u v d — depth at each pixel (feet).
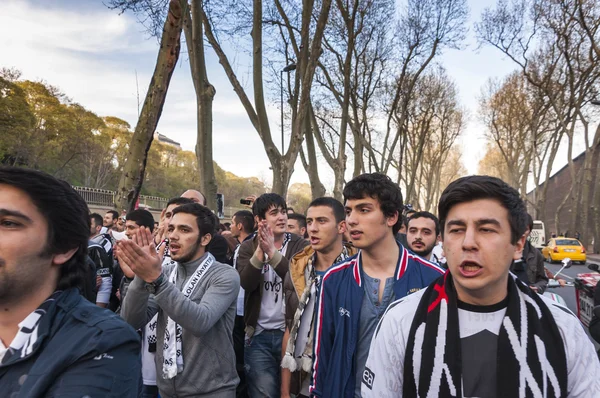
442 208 4.53
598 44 65.31
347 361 6.68
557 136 96.58
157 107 17.06
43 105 124.98
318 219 9.57
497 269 4.19
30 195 3.90
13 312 4.01
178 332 8.00
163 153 238.07
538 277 15.71
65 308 4.02
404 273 6.99
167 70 16.87
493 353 4.28
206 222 8.73
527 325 4.27
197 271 8.46
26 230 3.86
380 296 6.98
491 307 4.40
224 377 8.20
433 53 67.31
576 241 71.26
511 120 100.37
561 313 4.35
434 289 4.67
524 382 4.11
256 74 31.48
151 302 8.64
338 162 51.80
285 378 9.64
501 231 4.20
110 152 165.48
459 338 4.38
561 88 76.79
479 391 4.23
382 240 7.11
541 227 97.09
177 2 15.99
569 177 135.54
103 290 13.89
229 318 8.48
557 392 4.09
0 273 3.75
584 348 4.23
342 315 6.89
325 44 57.82
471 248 4.20
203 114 28.04
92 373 3.72
